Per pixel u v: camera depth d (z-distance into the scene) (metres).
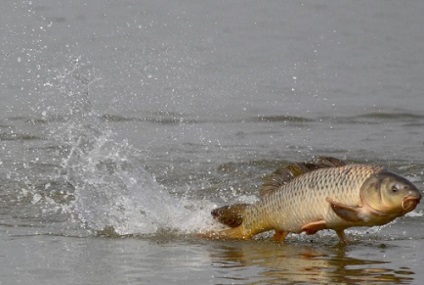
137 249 23.45
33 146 37.69
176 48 61.97
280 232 24.00
